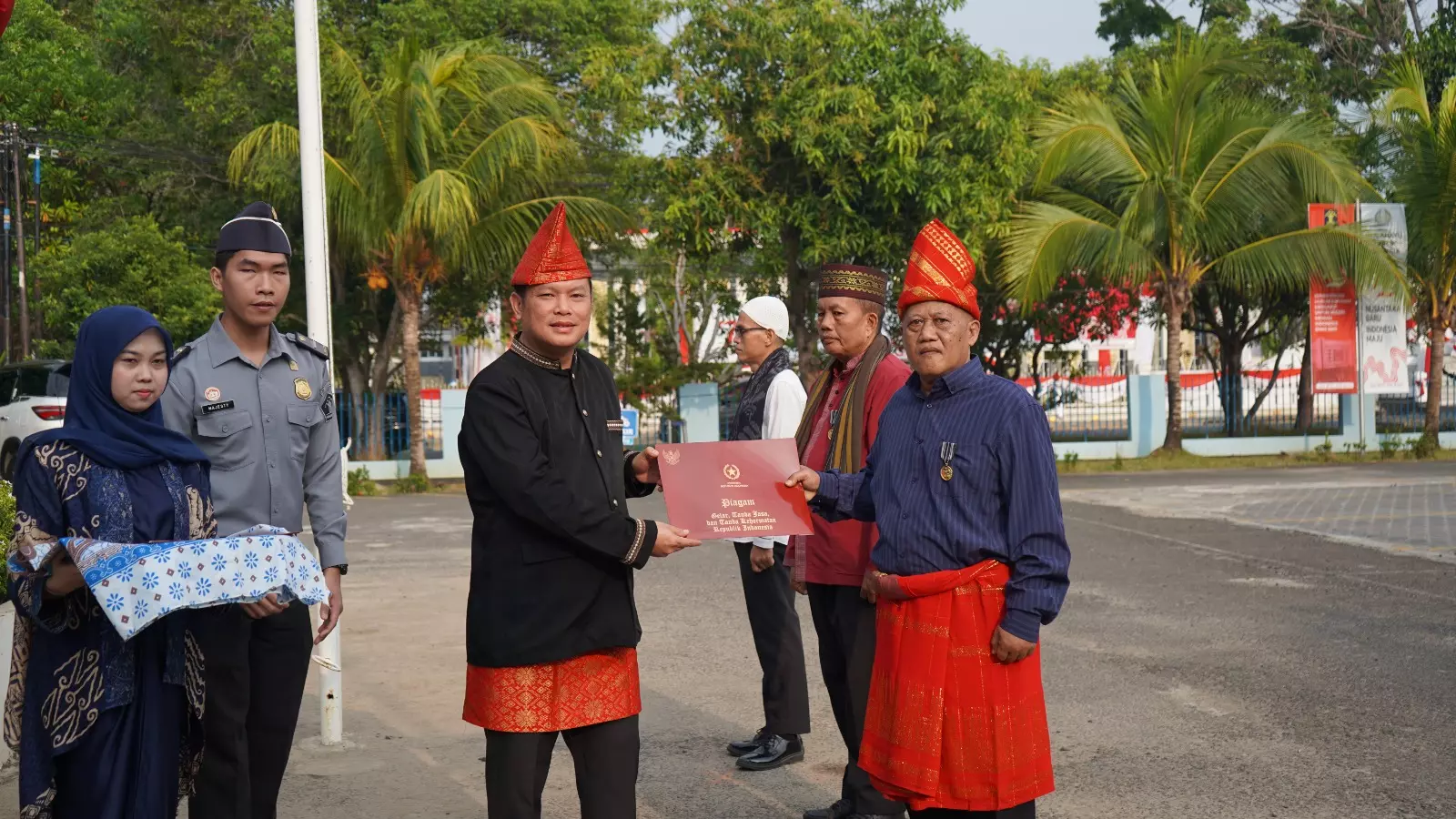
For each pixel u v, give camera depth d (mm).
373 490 19500
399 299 19688
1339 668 6527
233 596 2982
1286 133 20781
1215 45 20875
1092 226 20750
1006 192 20531
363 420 22641
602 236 20609
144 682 3143
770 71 20266
